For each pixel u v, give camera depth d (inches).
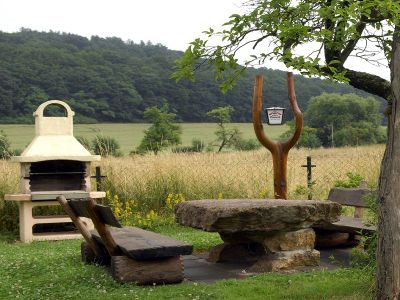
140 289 240.2
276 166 371.6
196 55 291.0
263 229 270.2
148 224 454.9
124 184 512.4
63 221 436.8
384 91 287.1
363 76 293.3
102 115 2279.8
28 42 2696.9
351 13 231.9
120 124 2237.9
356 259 255.3
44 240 429.1
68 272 275.6
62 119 451.2
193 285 247.3
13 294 238.4
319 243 347.3
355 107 1859.0
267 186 527.8
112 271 255.3
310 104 1919.3
